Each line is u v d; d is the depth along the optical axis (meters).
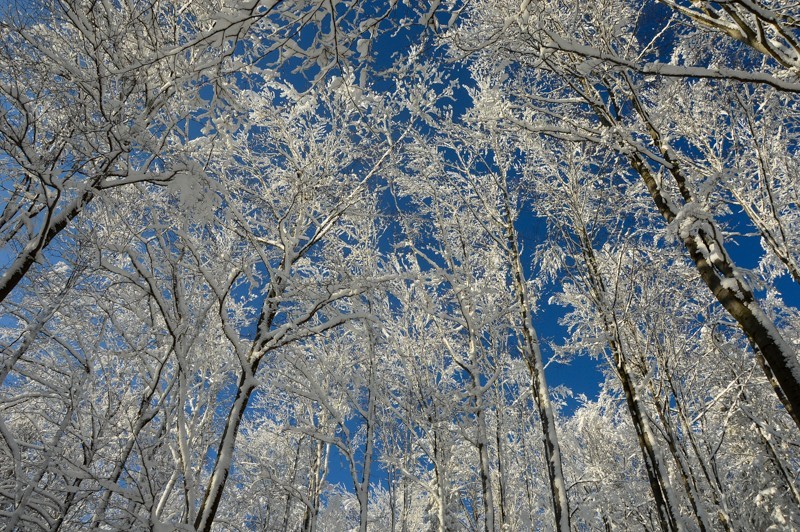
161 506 7.29
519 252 9.71
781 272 9.38
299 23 3.22
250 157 9.21
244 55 4.69
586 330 10.20
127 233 7.07
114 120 4.78
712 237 5.17
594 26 7.02
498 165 10.79
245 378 7.25
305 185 9.13
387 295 11.45
